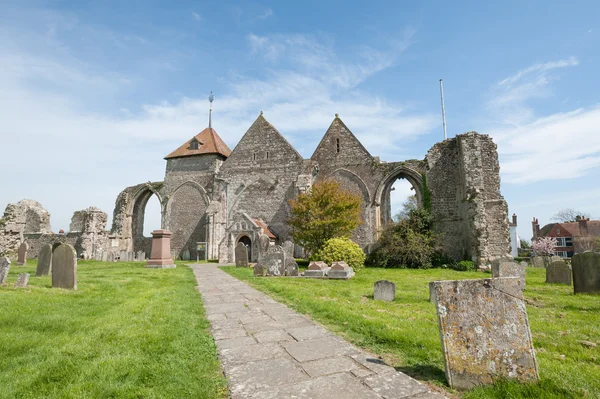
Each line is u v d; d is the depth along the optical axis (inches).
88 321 240.8
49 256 528.4
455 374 140.6
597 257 378.0
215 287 454.9
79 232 1252.5
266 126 1225.4
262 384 141.4
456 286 151.3
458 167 964.6
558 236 2137.1
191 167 1299.2
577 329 230.1
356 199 918.4
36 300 309.3
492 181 876.6
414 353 176.7
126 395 129.3
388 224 936.3
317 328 233.0
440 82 1167.6
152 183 1348.4
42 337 204.1
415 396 130.4
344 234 875.4
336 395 130.9
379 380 144.8
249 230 1021.8
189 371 155.9
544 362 163.0
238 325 243.1
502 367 140.6
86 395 128.3
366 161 1098.1
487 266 741.3
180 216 1269.7
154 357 169.6
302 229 888.9
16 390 133.3
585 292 379.6
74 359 165.5
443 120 1136.8
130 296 349.1
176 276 561.9
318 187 909.2
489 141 900.0
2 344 188.9
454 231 964.0
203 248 1148.5
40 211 1376.7
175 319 245.0
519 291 149.7
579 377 144.6
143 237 1363.2
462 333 145.6
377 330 216.8
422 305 316.2
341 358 172.4
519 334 144.3
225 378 149.1
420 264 836.6
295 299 344.2
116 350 177.0
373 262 920.9
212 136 1384.1
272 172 1176.8
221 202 1191.6
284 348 189.5
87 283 440.8
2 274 403.2
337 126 1158.3
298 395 131.1
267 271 617.0
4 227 1202.0
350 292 395.9
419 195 1043.3
